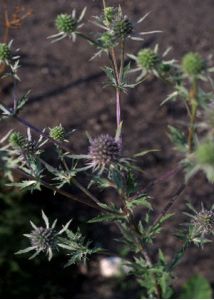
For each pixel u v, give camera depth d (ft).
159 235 2.74
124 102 3.19
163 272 1.79
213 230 1.87
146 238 1.82
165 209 1.82
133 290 2.64
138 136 3.05
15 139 1.80
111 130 3.08
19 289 2.56
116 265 2.69
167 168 2.92
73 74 3.35
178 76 1.64
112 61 1.88
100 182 1.77
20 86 3.28
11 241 2.60
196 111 1.65
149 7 3.64
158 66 1.65
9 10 3.63
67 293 2.63
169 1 3.69
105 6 1.88
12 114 1.79
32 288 2.58
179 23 3.54
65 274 2.66
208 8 3.63
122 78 1.87
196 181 2.86
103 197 2.86
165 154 2.97
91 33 1.83
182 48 3.40
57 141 1.86
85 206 2.84
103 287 2.66
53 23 3.59
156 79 3.25
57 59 3.43
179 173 2.90
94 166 1.79
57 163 2.87
